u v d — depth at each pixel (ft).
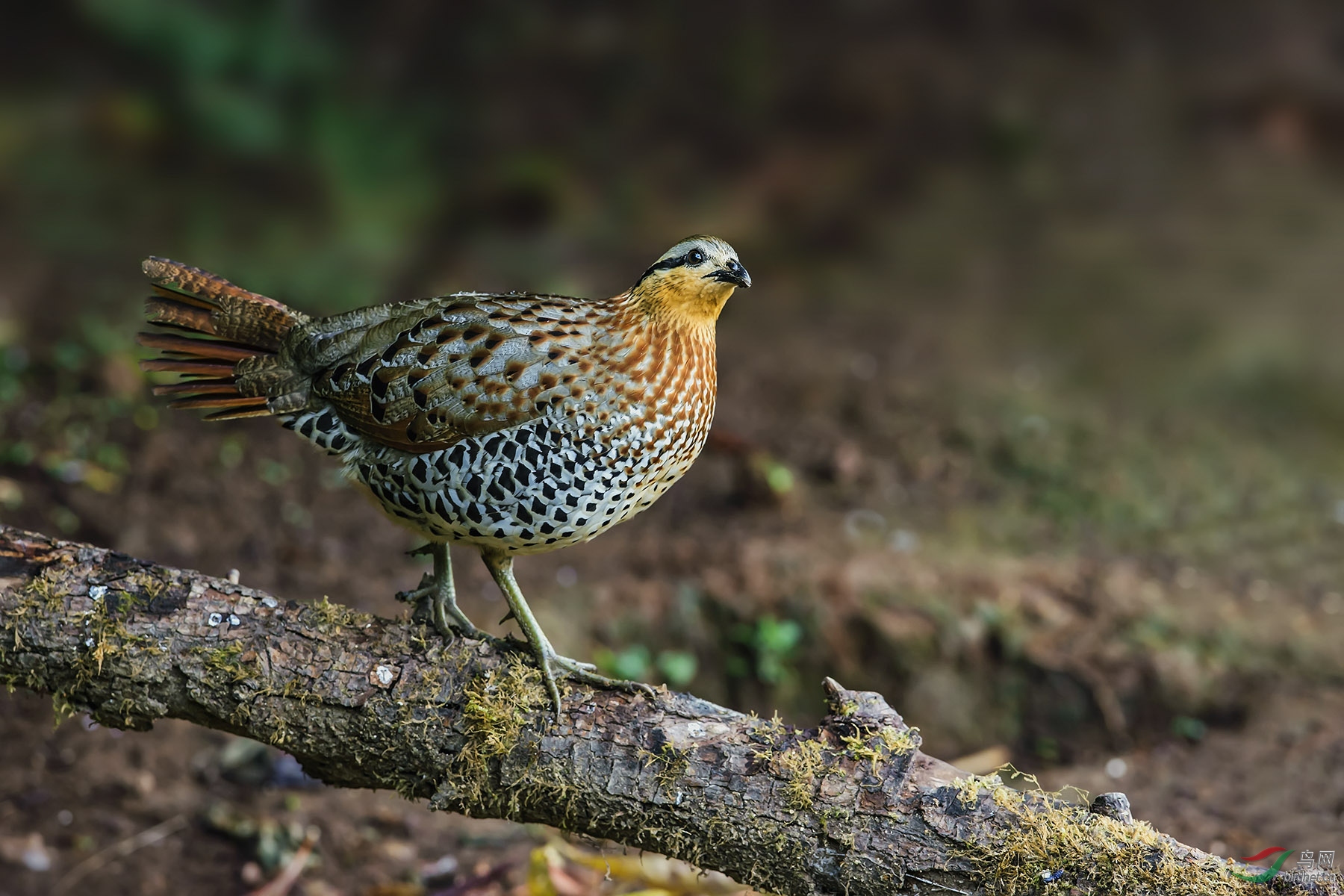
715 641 32.32
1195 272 52.95
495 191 57.72
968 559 34.86
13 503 34.37
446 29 64.69
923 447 40.70
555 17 66.64
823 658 31.86
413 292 49.73
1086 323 49.29
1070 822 17.33
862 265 54.60
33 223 51.98
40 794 26.84
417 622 19.99
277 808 27.27
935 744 30.96
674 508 37.52
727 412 42.68
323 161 57.36
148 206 54.44
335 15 63.26
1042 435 41.39
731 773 18.01
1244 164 61.72
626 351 19.99
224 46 58.65
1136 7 69.36
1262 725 29.63
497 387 19.62
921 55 67.51
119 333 43.45
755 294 52.19
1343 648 31.42
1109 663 31.12
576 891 25.00
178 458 37.78
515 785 18.48
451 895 25.09
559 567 34.27
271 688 18.70
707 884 25.14
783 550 34.60
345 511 36.58
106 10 57.98
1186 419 42.57
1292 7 69.72
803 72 66.18
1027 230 57.36
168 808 26.94
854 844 17.57
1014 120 64.23
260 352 21.54
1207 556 35.35
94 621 18.81
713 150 62.18
